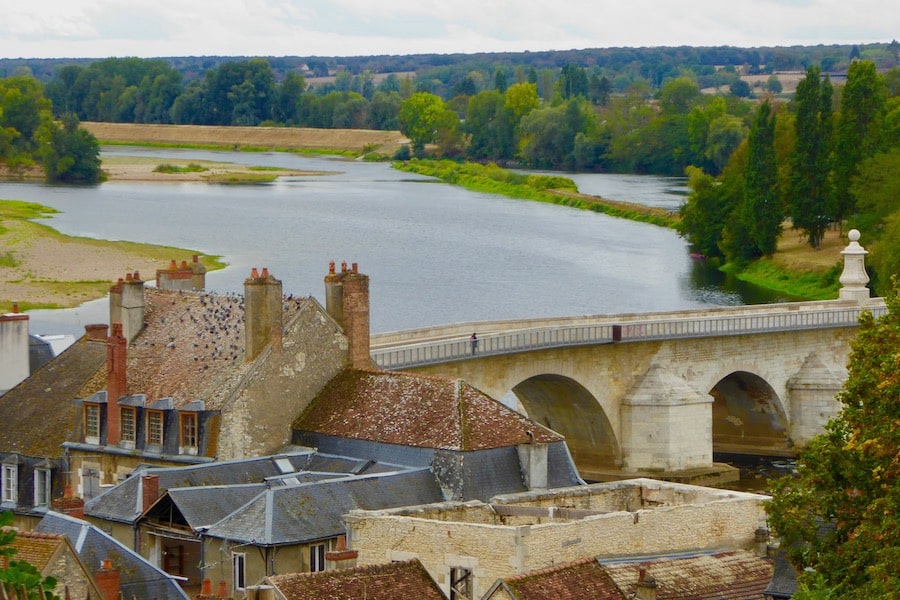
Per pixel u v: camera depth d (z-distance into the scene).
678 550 77.50
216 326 117.00
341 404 111.69
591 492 85.19
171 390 113.06
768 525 78.75
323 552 89.00
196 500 92.00
